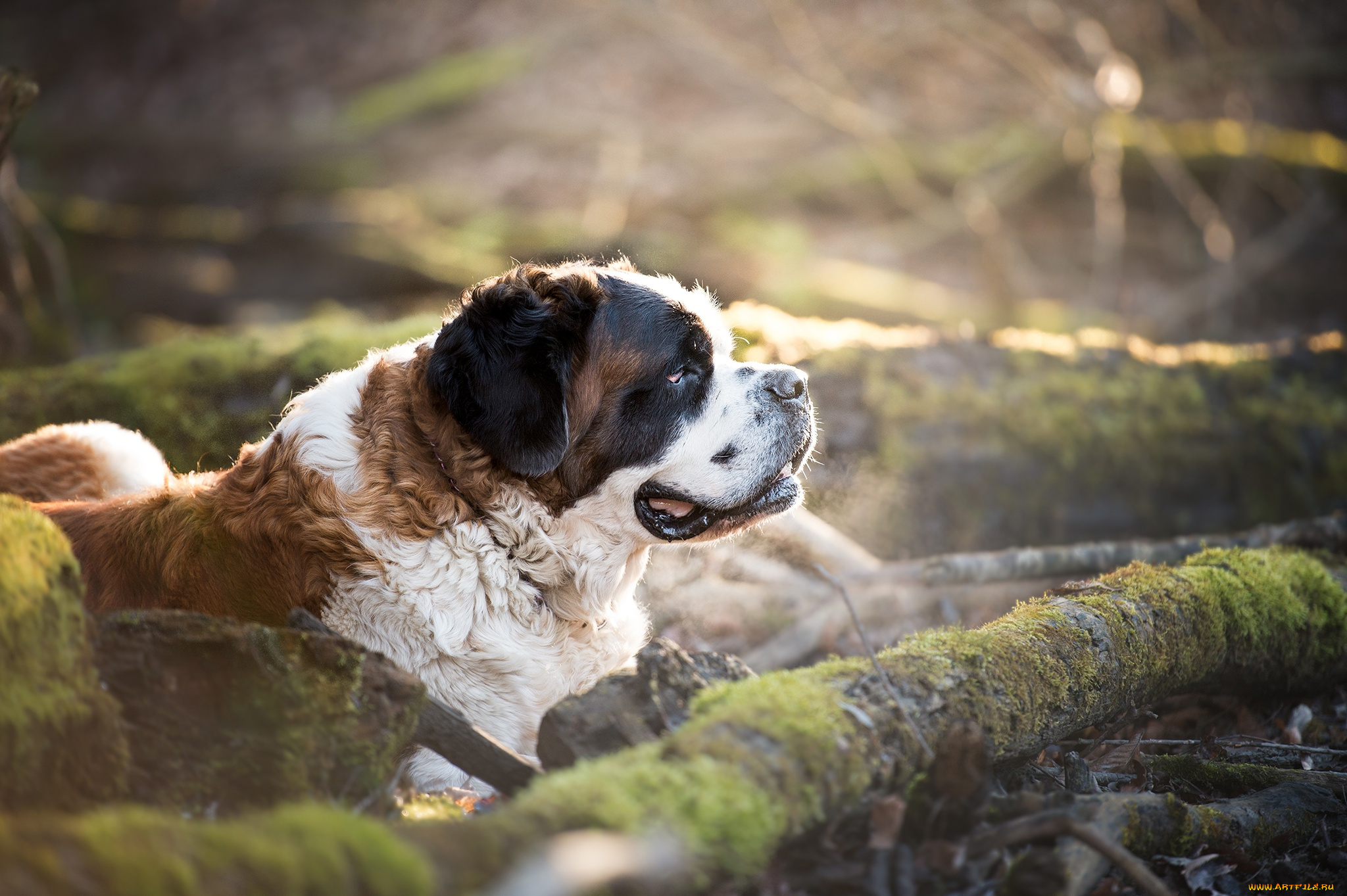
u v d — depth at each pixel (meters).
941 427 5.96
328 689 2.13
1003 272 10.95
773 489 3.70
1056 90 11.58
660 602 5.28
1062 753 3.21
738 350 6.02
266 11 17.31
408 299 11.60
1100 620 3.14
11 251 7.52
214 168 14.87
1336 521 4.96
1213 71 12.12
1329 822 2.90
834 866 2.18
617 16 12.97
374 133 14.61
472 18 16.44
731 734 2.10
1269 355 6.46
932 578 4.90
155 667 2.09
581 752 2.26
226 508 3.31
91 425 4.45
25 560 1.96
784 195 12.89
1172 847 2.51
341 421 3.29
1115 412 6.06
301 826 1.66
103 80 16.95
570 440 3.39
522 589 3.36
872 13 13.27
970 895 2.17
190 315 12.08
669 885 1.80
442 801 2.53
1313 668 3.83
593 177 13.59
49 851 1.43
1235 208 11.70
